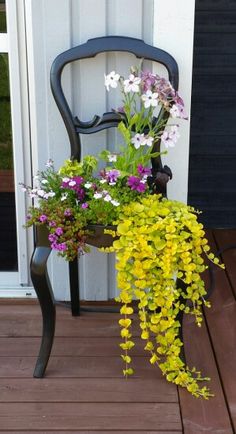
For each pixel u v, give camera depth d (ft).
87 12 7.61
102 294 8.63
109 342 7.64
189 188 11.37
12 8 7.74
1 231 8.96
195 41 10.70
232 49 10.72
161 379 6.93
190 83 7.73
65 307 8.48
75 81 7.87
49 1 7.53
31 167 8.37
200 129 11.12
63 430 6.15
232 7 10.55
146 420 6.29
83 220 6.42
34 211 6.63
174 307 6.82
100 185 6.66
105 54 7.74
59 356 7.33
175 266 6.32
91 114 7.98
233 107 11.00
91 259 8.46
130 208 6.45
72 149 7.55
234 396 6.62
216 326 7.95
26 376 6.95
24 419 6.29
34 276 6.64
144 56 7.43
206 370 7.05
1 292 8.72
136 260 6.24
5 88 8.21
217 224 11.40
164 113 7.32
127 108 7.06
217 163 11.27
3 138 8.48
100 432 6.13
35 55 7.73
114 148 8.09
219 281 9.20
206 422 6.26
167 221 6.27
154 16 7.52
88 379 6.91
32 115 8.12
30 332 7.85
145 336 6.48
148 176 7.23
